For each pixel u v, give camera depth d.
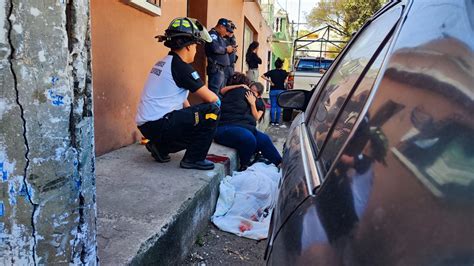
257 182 3.59
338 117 1.45
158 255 2.27
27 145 1.21
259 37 15.23
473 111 0.80
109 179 3.09
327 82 2.39
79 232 1.40
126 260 1.93
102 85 3.59
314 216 1.02
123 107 4.02
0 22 1.11
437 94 0.87
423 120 0.86
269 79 9.59
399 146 0.86
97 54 3.47
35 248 1.29
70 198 1.34
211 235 3.12
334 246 0.88
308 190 1.18
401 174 0.83
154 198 2.75
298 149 1.86
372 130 0.96
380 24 1.75
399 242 0.77
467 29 0.90
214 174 3.38
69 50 1.27
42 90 1.21
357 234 0.84
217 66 5.86
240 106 4.56
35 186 1.25
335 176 1.02
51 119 1.25
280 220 1.30
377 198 0.84
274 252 1.19
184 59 3.39
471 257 0.70
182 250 2.67
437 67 0.91
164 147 3.50
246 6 11.17
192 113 3.27
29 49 1.17
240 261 2.81
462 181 0.76
